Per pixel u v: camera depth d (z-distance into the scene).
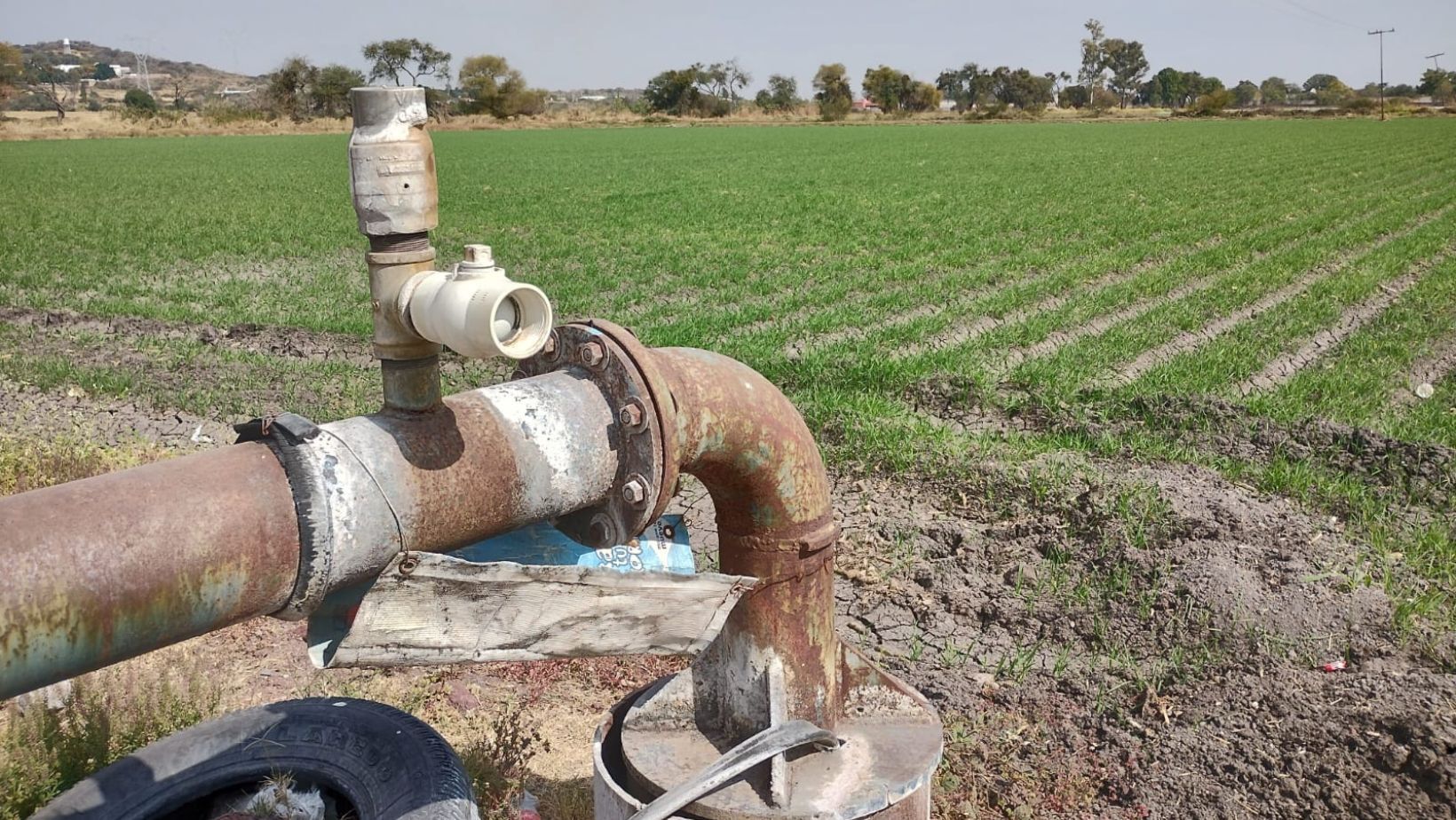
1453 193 30.64
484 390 2.62
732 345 12.31
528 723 5.07
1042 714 5.17
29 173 46.56
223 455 2.27
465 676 5.44
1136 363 11.91
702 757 3.14
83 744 4.26
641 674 5.49
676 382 2.71
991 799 4.57
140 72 190.38
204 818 3.81
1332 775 4.46
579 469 2.61
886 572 6.64
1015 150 59.19
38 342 13.42
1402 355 11.95
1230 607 5.77
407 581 2.34
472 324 2.25
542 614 2.57
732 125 110.69
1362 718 4.72
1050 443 8.90
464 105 110.62
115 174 46.09
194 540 2.11
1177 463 8.27
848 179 40.47
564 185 38.97
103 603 2.02
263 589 2.22
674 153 60.31
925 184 37.91
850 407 9.52
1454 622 5.71
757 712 3.11
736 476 2.92
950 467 8.13
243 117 96.94
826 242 22.52
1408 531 6.97
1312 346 12.77
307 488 2.23
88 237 24.67
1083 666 5.61
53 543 1.98
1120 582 6.21
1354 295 15.54
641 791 3.13
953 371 11.05
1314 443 8.55
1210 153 53.47
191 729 3.87
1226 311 14.50
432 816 3.40
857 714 3.34
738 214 28.61
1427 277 17.27
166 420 10.14
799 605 3.06
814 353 11.86
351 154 2.43
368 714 3.83
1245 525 6.81
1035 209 28.48
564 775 4.70
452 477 2.42
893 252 20.61
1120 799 4.58
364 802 3.57
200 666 5.06
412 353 2.46
